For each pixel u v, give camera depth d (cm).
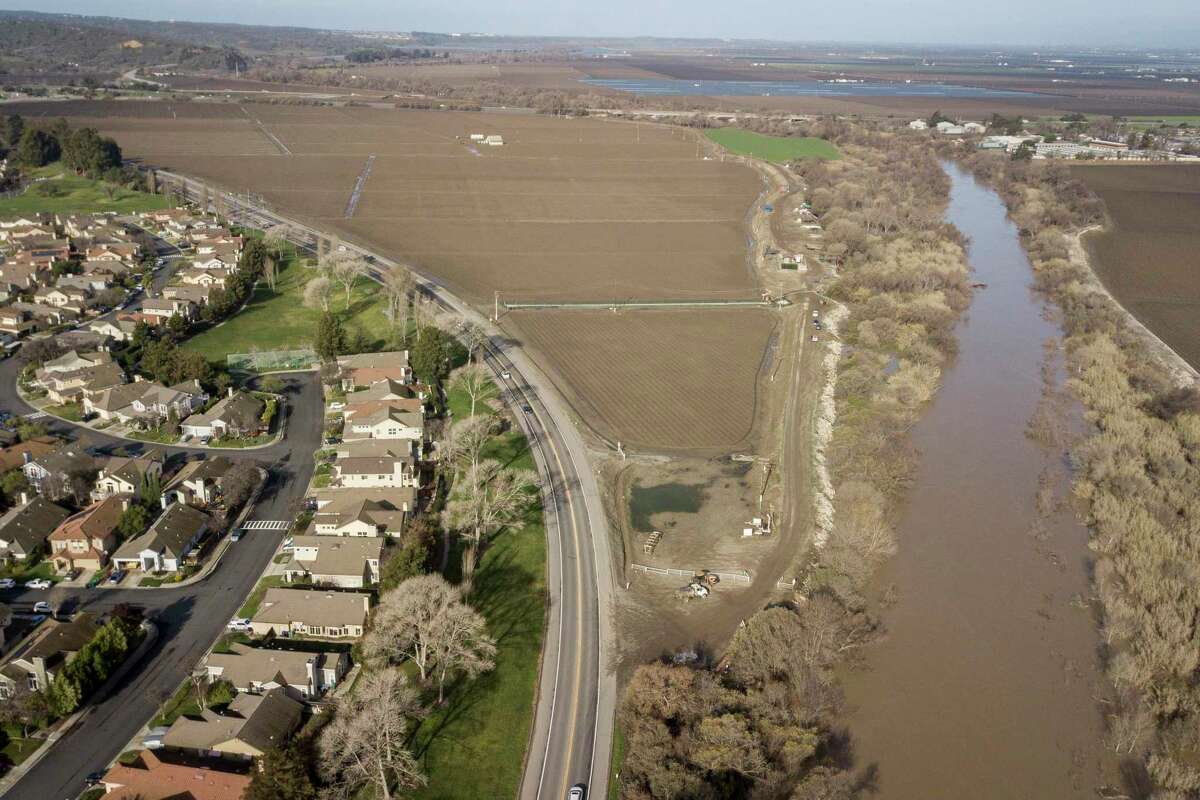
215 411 15588
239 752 8662
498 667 10212
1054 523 13788
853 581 11581
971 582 12300
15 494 12800
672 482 14612
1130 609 11225
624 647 10681
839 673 10506
